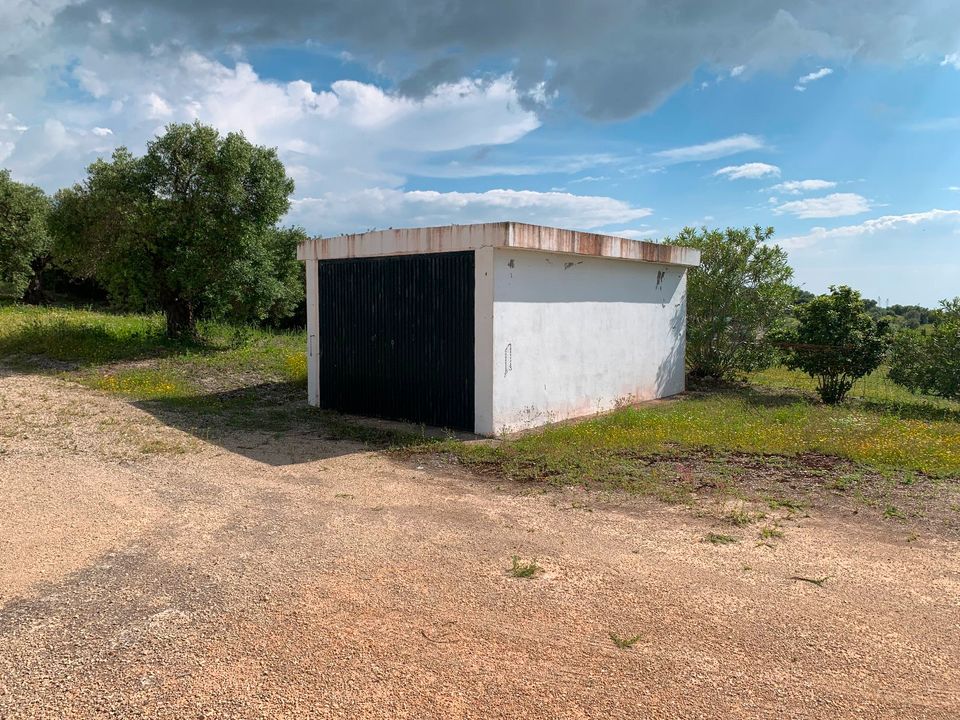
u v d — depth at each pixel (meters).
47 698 2.90
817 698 2.90
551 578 4.12
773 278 14.05
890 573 4.19
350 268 10.05
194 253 14.60
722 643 3.35
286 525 5.11
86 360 13.62
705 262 14.16
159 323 17.09
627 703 2.87
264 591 3.94
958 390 10.84
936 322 11.67
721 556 4.48
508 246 8.32
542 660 3.20
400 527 5.07
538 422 9.36
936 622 3.56
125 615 3.64
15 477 6.23
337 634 3.44
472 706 2.85
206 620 3.59
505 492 6.06
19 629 3.48
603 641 3.37
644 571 4.23
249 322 21.42
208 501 5.70
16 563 4.32
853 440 7.63
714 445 7.68
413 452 7.63
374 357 9.81
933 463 6.69
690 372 15.09
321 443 8.09
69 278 29.50
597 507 5.57
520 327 8.94
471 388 8.73
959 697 2.92
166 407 9.96
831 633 3.44
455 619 3.60
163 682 3.02
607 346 10.84
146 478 6.37
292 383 12.41
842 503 5.58
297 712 2.81
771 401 11.77
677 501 5.69
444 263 8.93
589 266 10.33
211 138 14.79
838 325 11.36
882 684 3.01
